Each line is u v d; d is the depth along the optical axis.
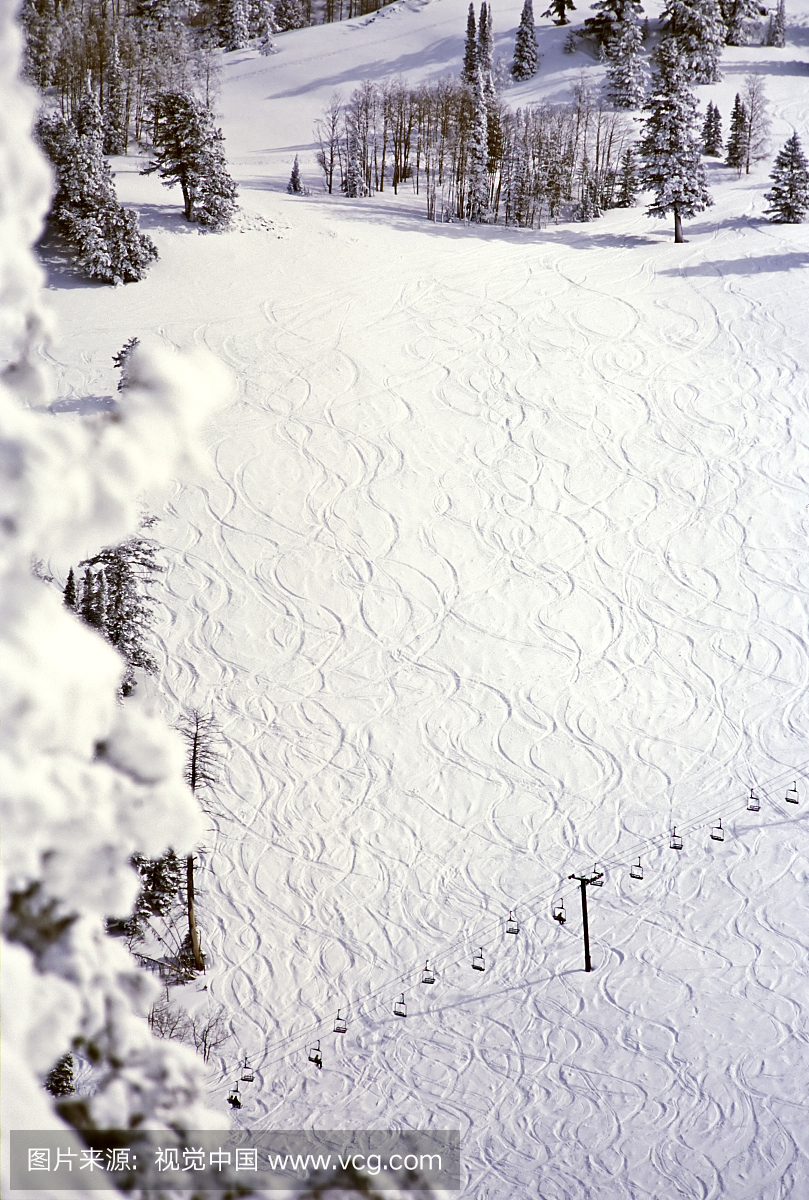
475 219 113.31
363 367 85.25
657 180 104.50
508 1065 40.06
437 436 77.88
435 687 58.56
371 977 43.84
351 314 92.00
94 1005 3.16
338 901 47.25
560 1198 34.62
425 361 86.25
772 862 48.69
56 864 3.03
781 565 65.88
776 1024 41.38
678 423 78.62
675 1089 38.88
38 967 3.09
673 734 55.41
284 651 60.56
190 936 44.34
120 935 43.41
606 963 44.41
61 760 3.04
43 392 3.11
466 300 94.75
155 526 68.94
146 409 3.11
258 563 66.62
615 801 51.97
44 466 2.77
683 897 47.25
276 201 111.75
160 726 3.39
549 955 44.84
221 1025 41.41
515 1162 36.00
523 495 72.31
